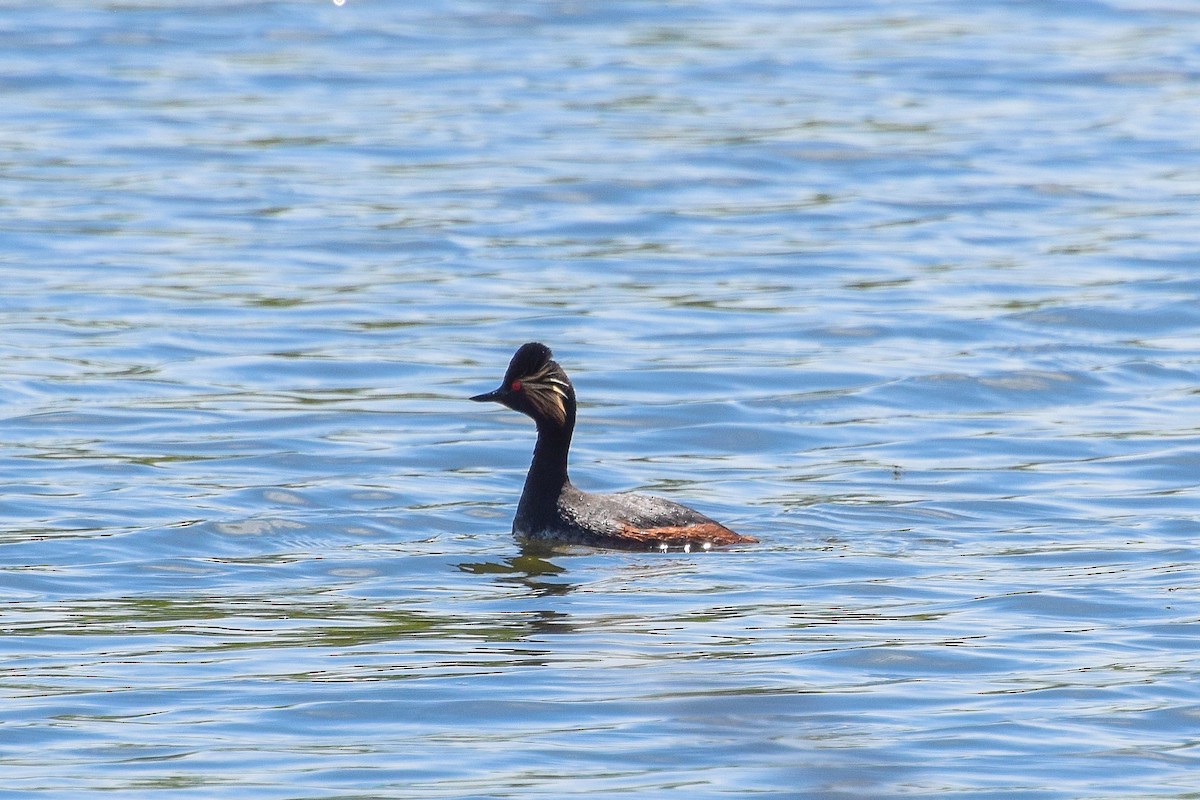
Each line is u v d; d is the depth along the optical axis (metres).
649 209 29.06
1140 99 36.94
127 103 35.75
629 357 21.55
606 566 14.30
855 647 12.15
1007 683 11.48
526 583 13.80
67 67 38.50
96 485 16.56
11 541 14.73
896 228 28.03
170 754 10.25
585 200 29.47
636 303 24.00
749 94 37.09
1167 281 24.84
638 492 16.55
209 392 19.98
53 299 23.64
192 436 18.36
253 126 34.12
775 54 40.69
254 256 26.08
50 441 18.06
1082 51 41.03
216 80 37.84
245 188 29.92
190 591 13.58
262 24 43.00
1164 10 45.44
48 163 31.19
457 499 16.48
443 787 9.79
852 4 46.62
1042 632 12.50
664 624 12.71
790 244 27.11
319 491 16.53
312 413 19.27
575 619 12.81
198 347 21.75
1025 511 16.00
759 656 11.97
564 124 34.47
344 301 23.89
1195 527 15.38
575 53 40.84
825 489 16.78
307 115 35.00
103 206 28.58
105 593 13.48
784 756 10.27
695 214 28.81
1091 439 18.53
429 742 10.48
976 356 21.66
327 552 14.73
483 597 13.42
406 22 43.72
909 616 12.88
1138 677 11.58
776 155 32.38
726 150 32.56
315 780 9.90
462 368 21.14
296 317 23.09
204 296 23.94
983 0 47.03
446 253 26.42
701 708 11.00
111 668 11.73
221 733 10.60
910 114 35.50
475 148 32.72
